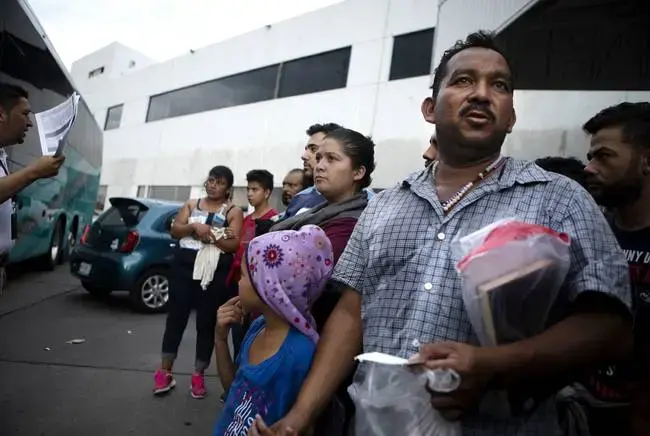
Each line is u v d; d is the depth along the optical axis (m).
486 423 1.09
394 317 1.22
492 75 1.25
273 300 1.43
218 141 16.27
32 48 5.66
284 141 14.23
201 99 17.56
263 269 1.45
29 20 5.51
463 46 1.34
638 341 1.43
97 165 12.57
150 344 4.78
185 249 3.54
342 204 1.91
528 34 3.07
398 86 11.77
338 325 1.39
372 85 12.26
